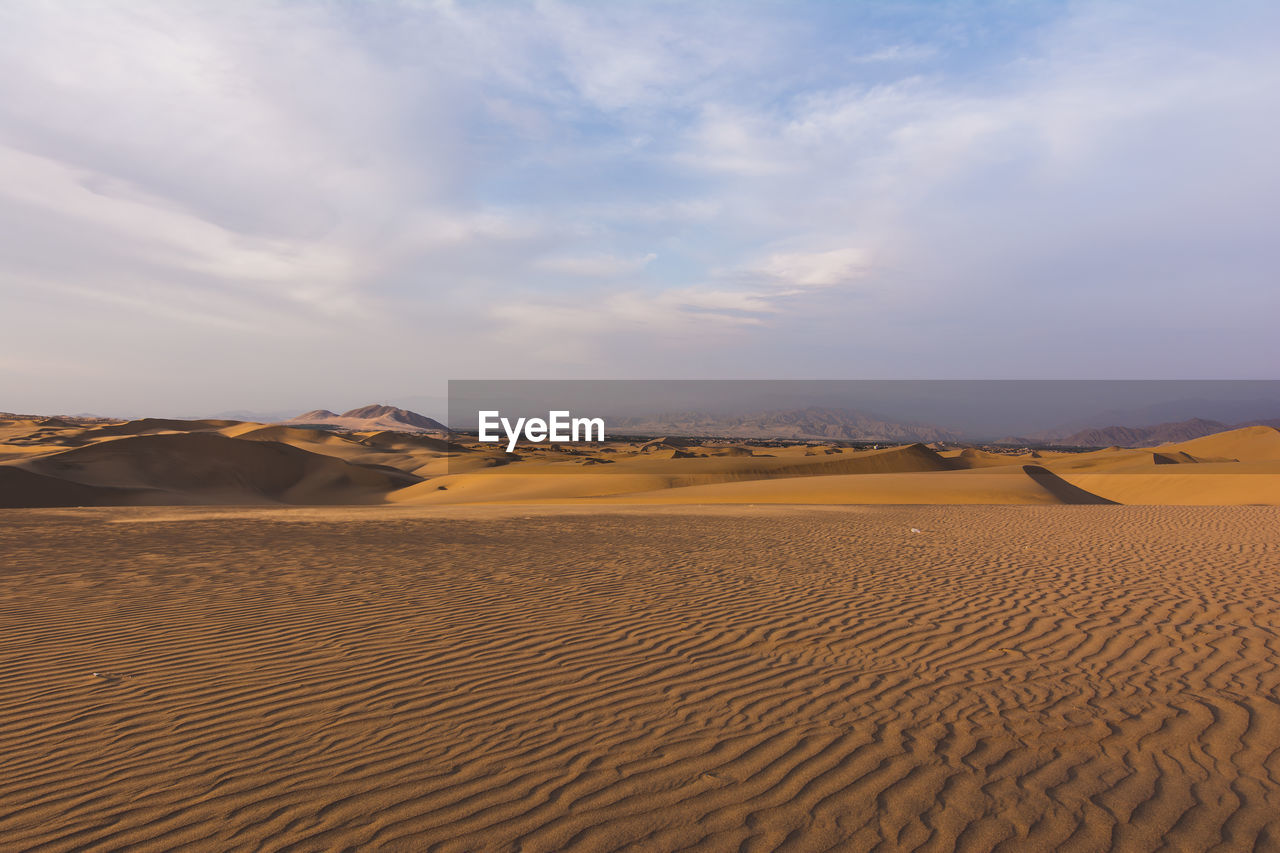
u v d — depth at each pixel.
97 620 7.29
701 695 5.20
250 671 5.68
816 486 40.34
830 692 5.25
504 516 21.61
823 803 3.61
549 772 3.94
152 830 3.31
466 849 3.17
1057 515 20.81
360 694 5.19
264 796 3.64
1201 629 6.98
